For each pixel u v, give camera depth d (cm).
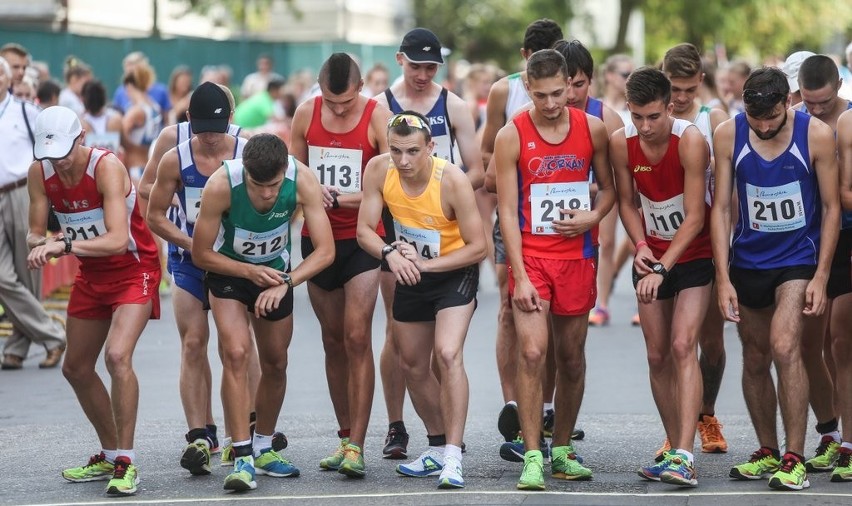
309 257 2369
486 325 4406
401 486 2338
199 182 2489
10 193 3619
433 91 2736
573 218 2342
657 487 2309
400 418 2623
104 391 2452
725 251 2345
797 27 12488
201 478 2447
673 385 2431
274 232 2328
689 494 2241
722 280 2338
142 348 4053
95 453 2692
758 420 2411
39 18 10131
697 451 2667
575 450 2598
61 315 4484
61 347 3731
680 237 2347
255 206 2277
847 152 2359
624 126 2416
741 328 2417
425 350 2409
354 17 13862
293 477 2436
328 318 2561
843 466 2358
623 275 5788
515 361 2753
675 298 2442
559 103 2281
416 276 2314
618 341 4012
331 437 2825
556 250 2361
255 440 2472
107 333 2455
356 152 2600
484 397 3244
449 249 2362
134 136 5078
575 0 13338
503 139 2358
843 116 2370
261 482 2394
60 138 2366
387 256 2338
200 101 2419
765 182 2334
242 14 11212
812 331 2461
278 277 2312
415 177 2328
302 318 4697
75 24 10556
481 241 2342
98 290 2409
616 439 2770
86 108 4953
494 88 2827
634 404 3141
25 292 3662
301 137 2634
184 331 2520
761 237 2356
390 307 2617
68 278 5016
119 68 8850
